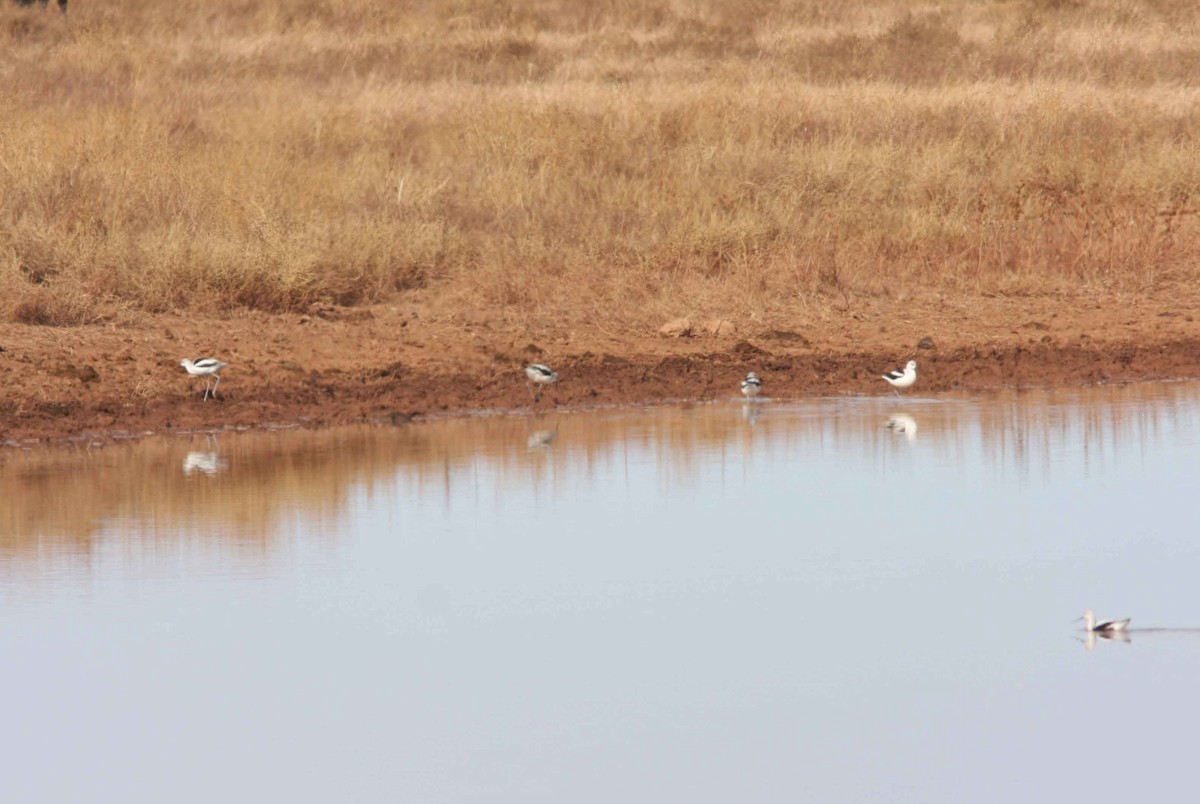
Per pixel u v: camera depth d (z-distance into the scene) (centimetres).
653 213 1911
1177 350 1639
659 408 1438
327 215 1792
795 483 1173
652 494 1141
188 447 1275
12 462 1223
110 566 968
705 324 1661
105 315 1575
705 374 1536
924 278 1848
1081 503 1121
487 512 1092
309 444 1287
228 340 1542
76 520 1065
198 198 1784
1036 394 1495
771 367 1565
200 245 1655
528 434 1326
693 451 1269
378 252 1741
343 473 1194
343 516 1080
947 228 1931
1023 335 1672
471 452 1259
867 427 1356
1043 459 1244
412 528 1055
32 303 1547
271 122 2267
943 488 1159
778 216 1902
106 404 1368
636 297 1730
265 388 1427
